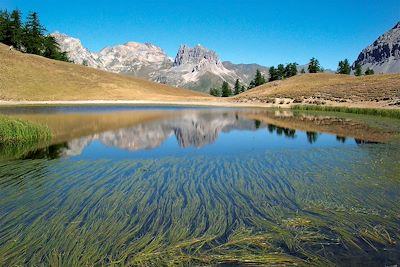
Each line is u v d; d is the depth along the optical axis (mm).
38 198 10461
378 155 17750
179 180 12570
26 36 114250
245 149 19703
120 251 7195
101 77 103125
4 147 19719
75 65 106938
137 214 9148
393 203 10312
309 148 20031
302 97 74125
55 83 86750
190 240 7676
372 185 12148
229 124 34750
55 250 7184
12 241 7559
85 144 21016
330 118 42094
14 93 73500
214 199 10414
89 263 6691
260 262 6871
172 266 6625
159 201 10219
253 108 65625
